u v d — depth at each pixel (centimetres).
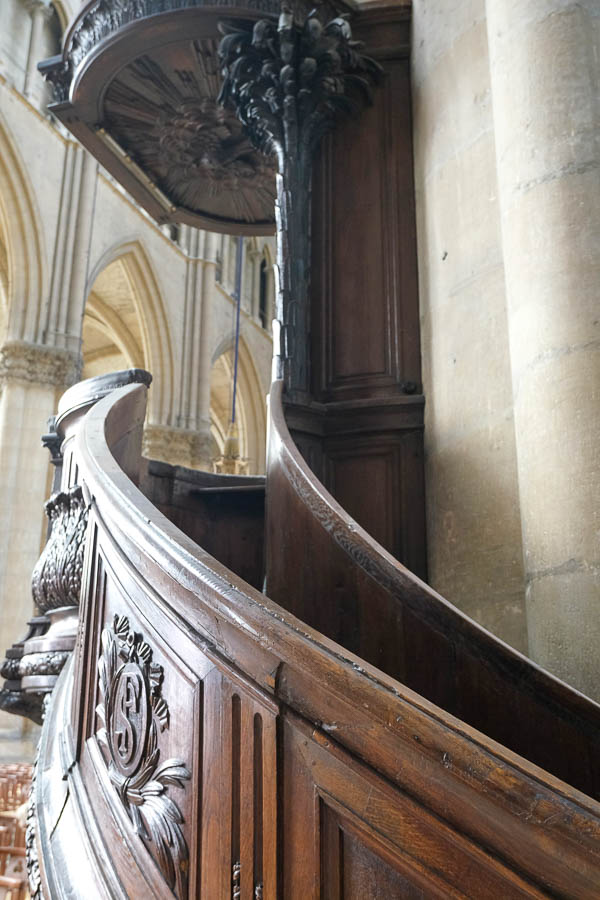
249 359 2130
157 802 129
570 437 229
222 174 510
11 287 1395
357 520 322
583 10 267
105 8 398
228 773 115
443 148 341
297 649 107
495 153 308
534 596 231
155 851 126
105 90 434
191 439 1783
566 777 174
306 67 357
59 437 383
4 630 1239
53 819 163
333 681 102
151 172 510
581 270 240
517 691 184
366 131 376
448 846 88
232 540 343
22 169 1380
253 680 114
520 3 279
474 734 93
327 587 225
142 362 1952
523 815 84
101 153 486
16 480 1309
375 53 384
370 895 94
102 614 169
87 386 314
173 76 425
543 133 260
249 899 106
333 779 100
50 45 1495
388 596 208
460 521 291
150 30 386
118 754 146
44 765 187
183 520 341
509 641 258
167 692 134
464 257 316
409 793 93
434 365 325
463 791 88
